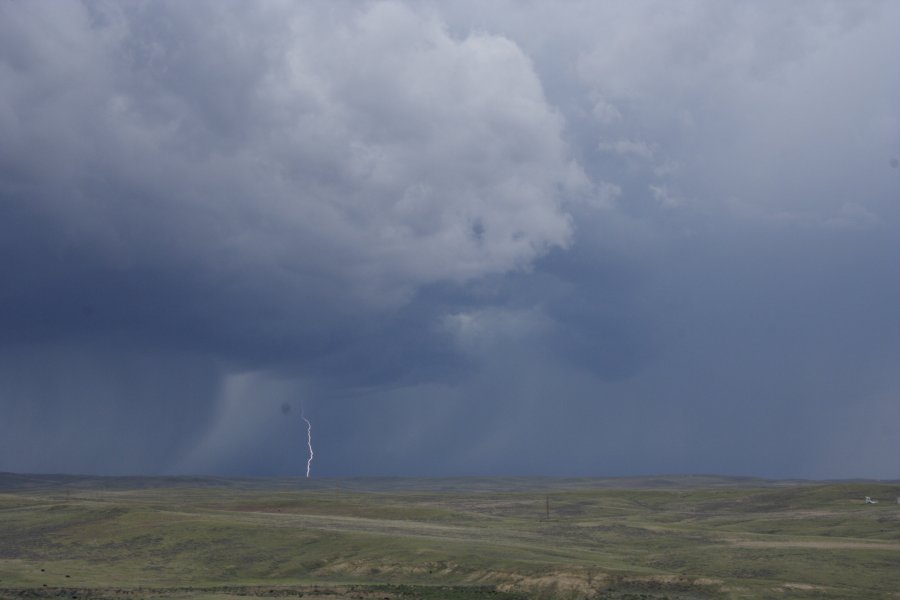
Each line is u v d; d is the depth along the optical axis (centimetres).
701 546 9094
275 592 6869
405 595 6812
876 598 6488
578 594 6869
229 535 9525
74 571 7906
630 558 8550
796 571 7456
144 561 8581
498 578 7481
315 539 9262
